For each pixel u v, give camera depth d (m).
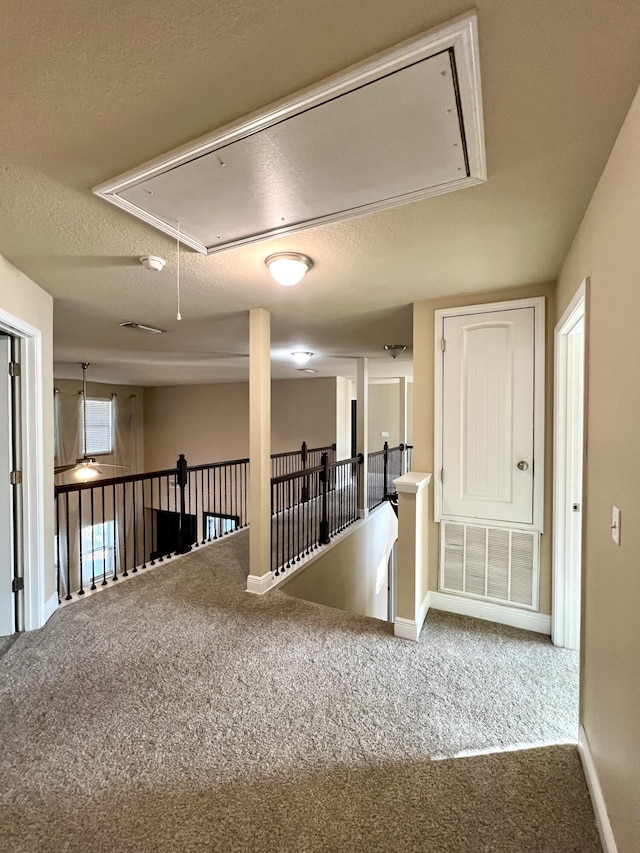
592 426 1.57
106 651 2.44
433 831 1.37
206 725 1.84
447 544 2.90
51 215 1.69
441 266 2.27
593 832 1.37
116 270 2.33
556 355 2.47
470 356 2.78
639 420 1.08
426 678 2.19
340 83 1.01
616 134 1.22
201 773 1.59
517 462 2.68
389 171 1.36
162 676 2.20
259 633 2.65
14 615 2.65
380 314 3.31
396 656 2.39
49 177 1.42
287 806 1.46
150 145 1.26
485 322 2.73
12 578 2.64
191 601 3.12
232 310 3.21
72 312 3.28
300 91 1.05
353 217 1.67
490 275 2.41
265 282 2.52
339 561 4.84
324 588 4.43
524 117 1.15
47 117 1.14
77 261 2.20
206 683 2.14
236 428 9.05
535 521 2.64
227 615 2.89
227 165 1.33
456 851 1.31
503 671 2.25
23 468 2.66
